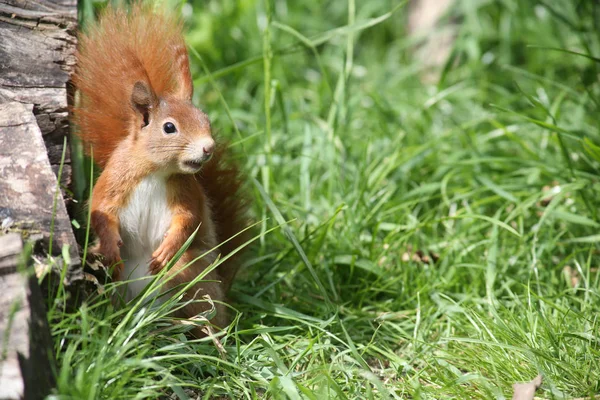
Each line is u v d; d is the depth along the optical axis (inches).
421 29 655.8
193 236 276.4
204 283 297.3
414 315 343.3
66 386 215.9
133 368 238.5
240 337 315.3
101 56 294.2
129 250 291.7
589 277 354.3
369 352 303.7
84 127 293.1
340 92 438.9
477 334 315.3
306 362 295.6
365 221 396.8
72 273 252.4
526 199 397.4
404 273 362.6
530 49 590.6
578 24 543.5
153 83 302.8
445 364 288.8
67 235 257.6
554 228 405.7
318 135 477.7
